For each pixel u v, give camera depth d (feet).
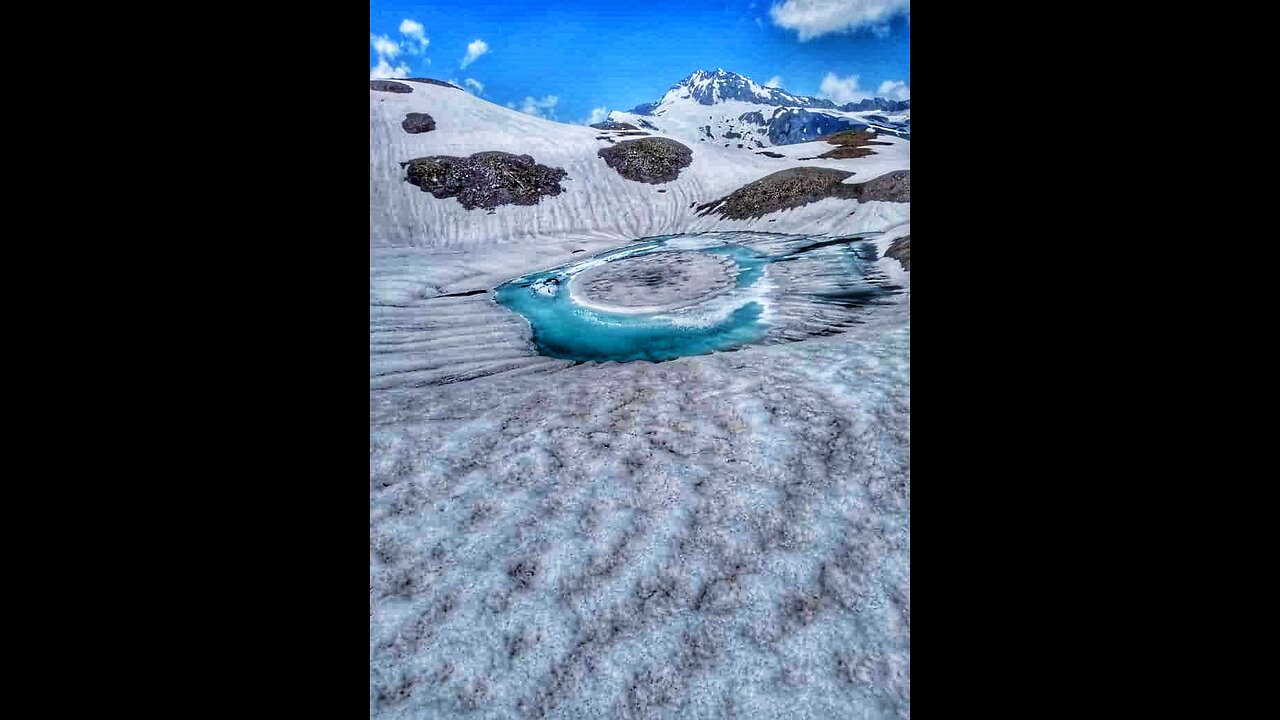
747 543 15.19
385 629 12.83
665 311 55.77
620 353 44.60
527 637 12.60
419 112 153.38
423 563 15.02
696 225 113.91
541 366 40.29
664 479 18.29
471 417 23.59
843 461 18.60
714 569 14.39
